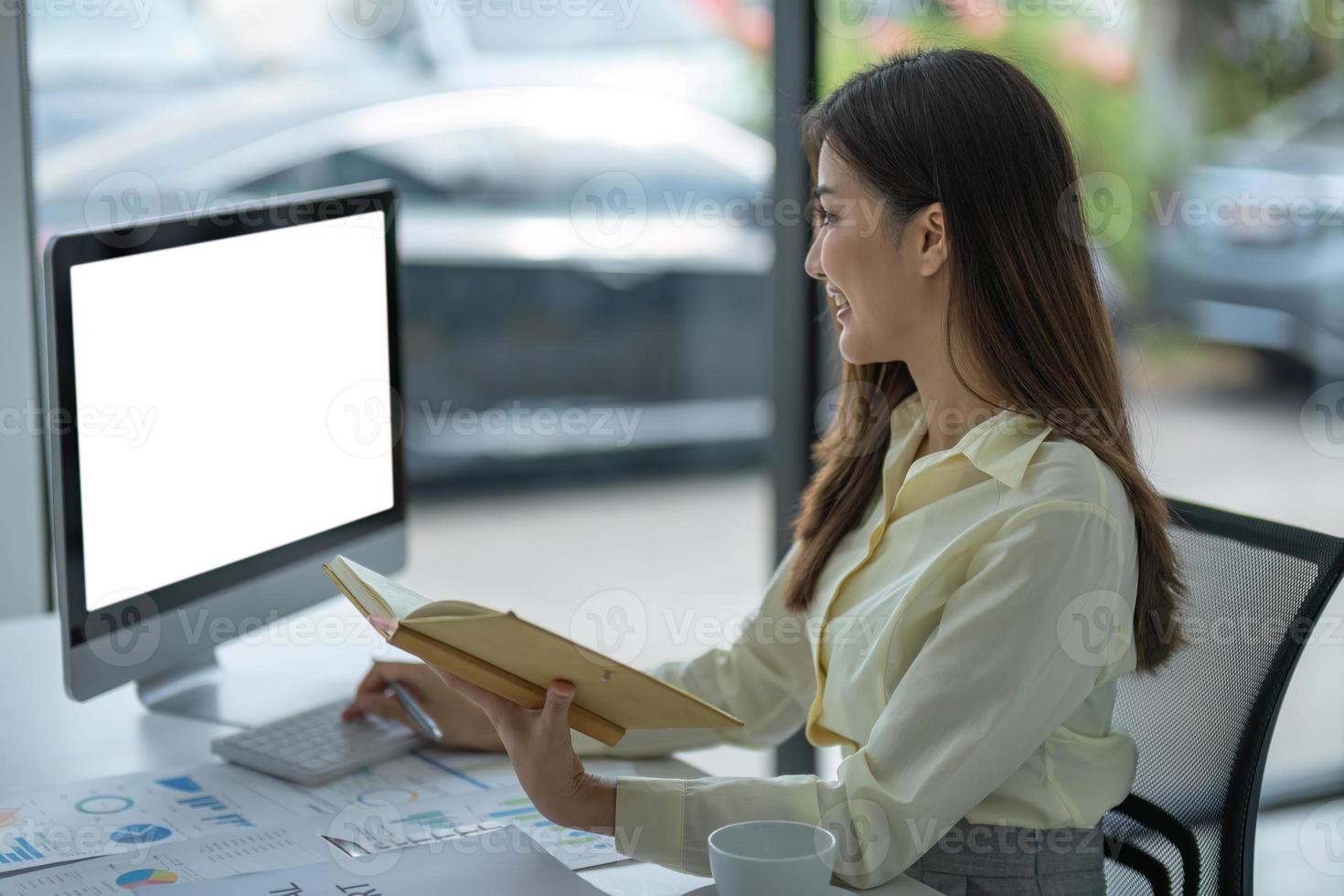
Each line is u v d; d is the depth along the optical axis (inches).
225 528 65.9
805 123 60.4
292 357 69.7
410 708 62.1
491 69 207.8
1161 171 123.1
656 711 45.2
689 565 198.1
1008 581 49.8
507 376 223.0
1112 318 58.4
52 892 45.1
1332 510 132.0
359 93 197.9
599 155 217.3
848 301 58.1
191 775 58.4
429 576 189.2
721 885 41.0
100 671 59.1
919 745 48.7
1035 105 55.2
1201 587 60.9
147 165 169.3
